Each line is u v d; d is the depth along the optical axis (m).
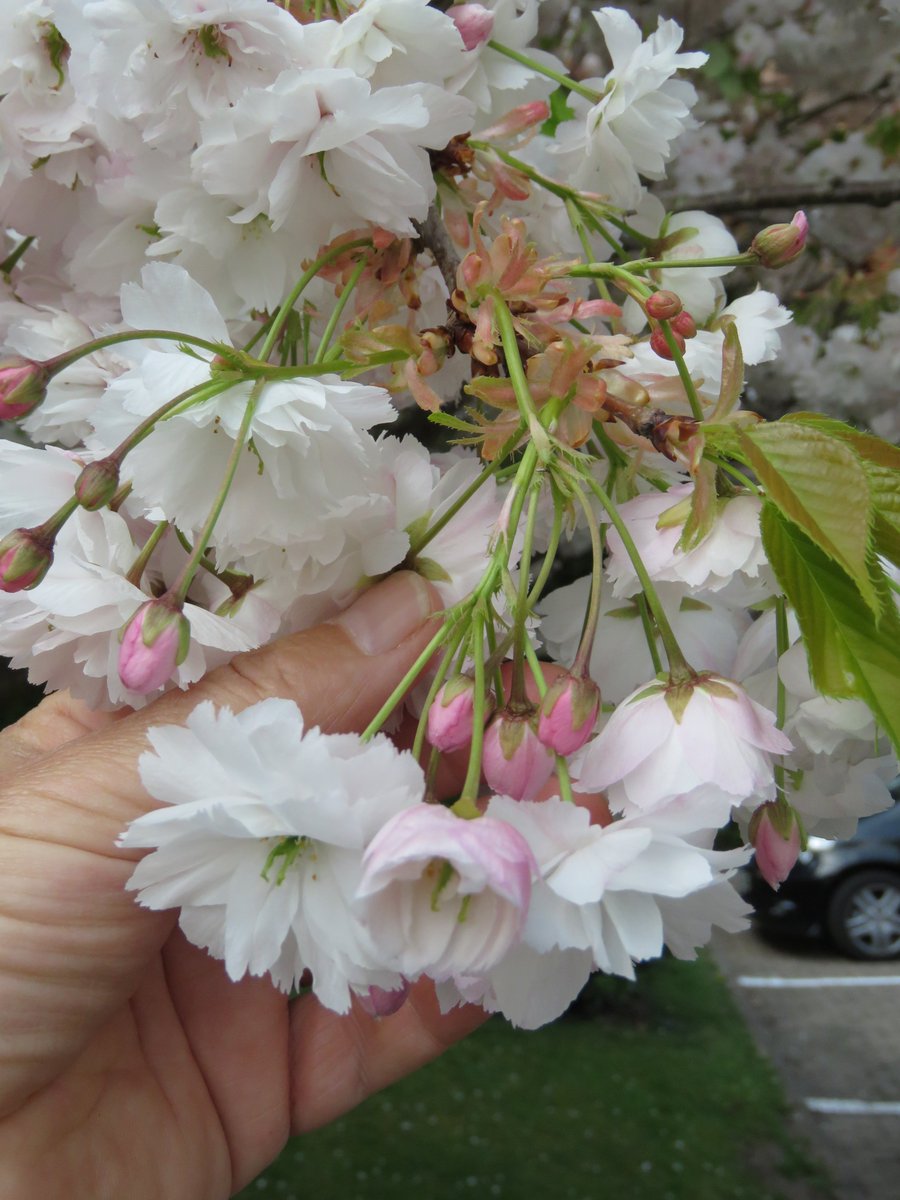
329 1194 0.87
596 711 0.17
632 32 0.26
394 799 0.15
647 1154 0.98
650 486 0.24
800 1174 0.97
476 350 0.21
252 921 0.17
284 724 0.15
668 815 0.17
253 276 0.25
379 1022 0.32
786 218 0.70
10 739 0.32
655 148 0.27
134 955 0.23
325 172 0.23
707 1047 1.25
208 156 0.22
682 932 0.18
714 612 0.23
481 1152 0.96
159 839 0.16
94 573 0.21
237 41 0.22
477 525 0.23
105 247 0.27
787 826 0.22
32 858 0.21
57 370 0.19
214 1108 0.30
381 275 0.24
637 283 0.21
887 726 0.16
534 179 0.26
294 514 0.20
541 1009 0.18
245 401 0.19
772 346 0.25
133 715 0.23
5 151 0.27
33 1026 0.23
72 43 0.23
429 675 0.23
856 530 0.16
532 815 0.16
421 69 0.24
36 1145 0.25
